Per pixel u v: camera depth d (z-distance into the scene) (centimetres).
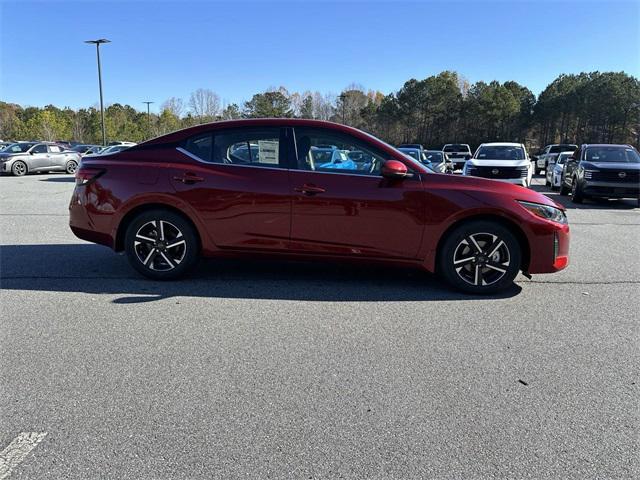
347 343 385
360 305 473
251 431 269
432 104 7475
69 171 2628
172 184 514
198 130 529
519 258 500
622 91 5925
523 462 246
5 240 780
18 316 437
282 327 416
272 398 302
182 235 523
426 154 2539
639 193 1364
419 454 251
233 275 571
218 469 238
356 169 504
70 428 270
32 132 6600
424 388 317
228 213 509
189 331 405
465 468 241
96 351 367
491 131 7194
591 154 1507
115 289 515
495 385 322
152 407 291
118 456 247
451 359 359
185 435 264
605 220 1116
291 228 503
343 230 498
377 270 598
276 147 512
